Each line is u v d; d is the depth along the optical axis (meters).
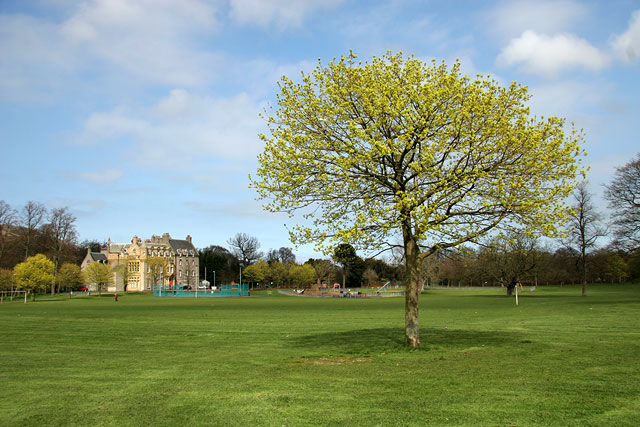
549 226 17.11
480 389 12.28
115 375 15.78
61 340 25.50
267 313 47.31
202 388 13.51
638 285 102.31
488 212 18.08
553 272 86.25
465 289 136.62
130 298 99.81
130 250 158.00
